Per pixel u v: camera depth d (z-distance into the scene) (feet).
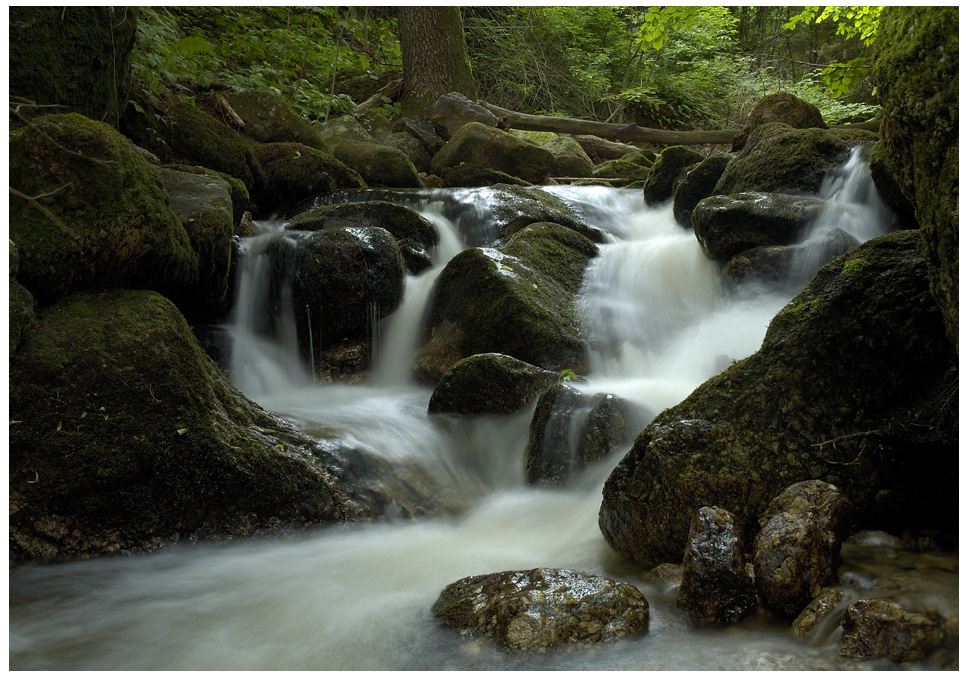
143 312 12.23
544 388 14.64
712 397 10.17
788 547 7.91
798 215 17.39
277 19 40.78
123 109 19.63
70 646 8.40
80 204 12.44
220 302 18.07
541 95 52.06
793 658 7.03
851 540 9.25
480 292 18.56
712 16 52.24
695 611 8.07
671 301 19.15
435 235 22.70
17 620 9.06
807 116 24.22
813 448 9.50
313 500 12.04
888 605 7.11
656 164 25.41
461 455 14.52
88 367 11.30
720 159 22.30
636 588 8.38
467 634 8.04
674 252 19.76
